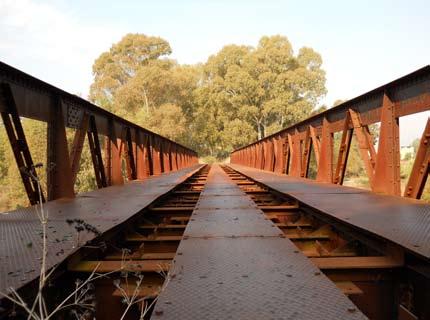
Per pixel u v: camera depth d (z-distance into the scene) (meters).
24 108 5.01
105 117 8.63
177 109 52.00
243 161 34.84
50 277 2.29
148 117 50.75
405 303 2.57
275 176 11.86
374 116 6.21
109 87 64.69
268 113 55.62
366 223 3.36
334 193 6.05
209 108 62.91
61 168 5.97
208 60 67.81
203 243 3.04
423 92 4.77
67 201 5.61
